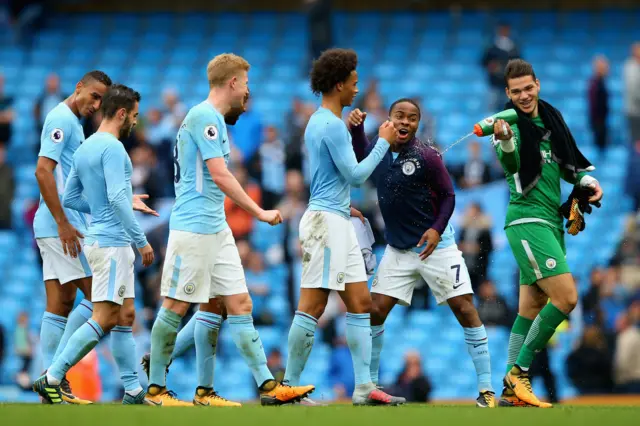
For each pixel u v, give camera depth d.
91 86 27.97
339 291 25.02
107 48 80.69
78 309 27.56
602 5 82.06
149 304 47.75
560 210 26.12
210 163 23.86
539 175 25.66
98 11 85.44
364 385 24.77
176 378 50.69
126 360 26.31
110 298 25.27
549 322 25.33
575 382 47.66
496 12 82.12
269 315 51.84
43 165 27.27
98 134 25.72
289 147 55.62
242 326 24.38
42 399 26.14
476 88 73.06
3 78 76.50
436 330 54.41
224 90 24.73
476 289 48.75
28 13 80.81
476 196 55.44
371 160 24.36
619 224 61.69
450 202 26.95
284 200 53.53
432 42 79.06
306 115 57.38
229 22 83.88
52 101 63.66
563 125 26.03
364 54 77.94
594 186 26.17
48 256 27.94
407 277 27.62
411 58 77.06
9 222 62.25
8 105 68.44
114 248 25.42
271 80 74.69
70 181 26.55
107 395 48.84
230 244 24.59
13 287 59.66
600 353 47.62
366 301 24.94
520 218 25.81
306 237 24.72
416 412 20.72
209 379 25.67
